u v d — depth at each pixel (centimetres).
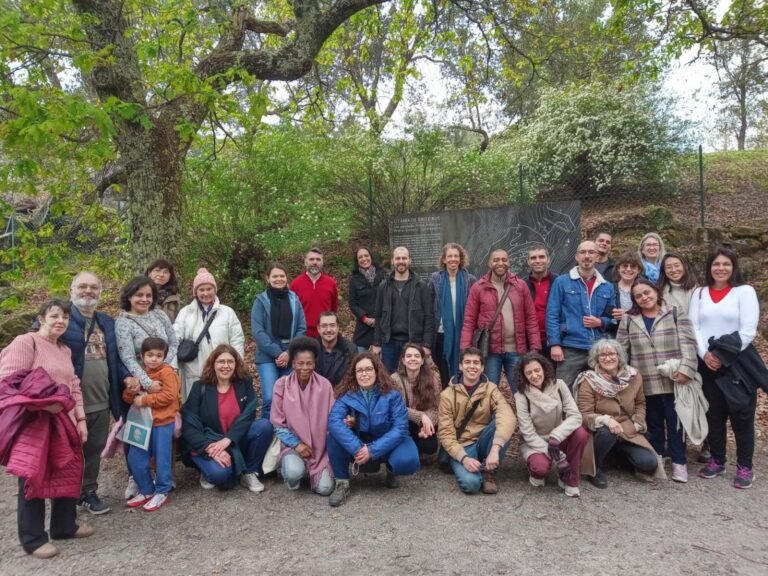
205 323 465
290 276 932
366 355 425
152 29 687
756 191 1202
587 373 436
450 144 984
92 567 311
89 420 382
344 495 403
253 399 446
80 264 716
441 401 434
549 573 295
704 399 418
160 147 568
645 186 1127
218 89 597
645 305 437
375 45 1517
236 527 362
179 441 438
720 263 414
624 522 356
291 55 651
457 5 890
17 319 801
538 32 1140
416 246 747
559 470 405
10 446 305
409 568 303
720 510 370
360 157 929
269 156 848
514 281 491
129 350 403
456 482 434
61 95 445
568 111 1135
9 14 434
